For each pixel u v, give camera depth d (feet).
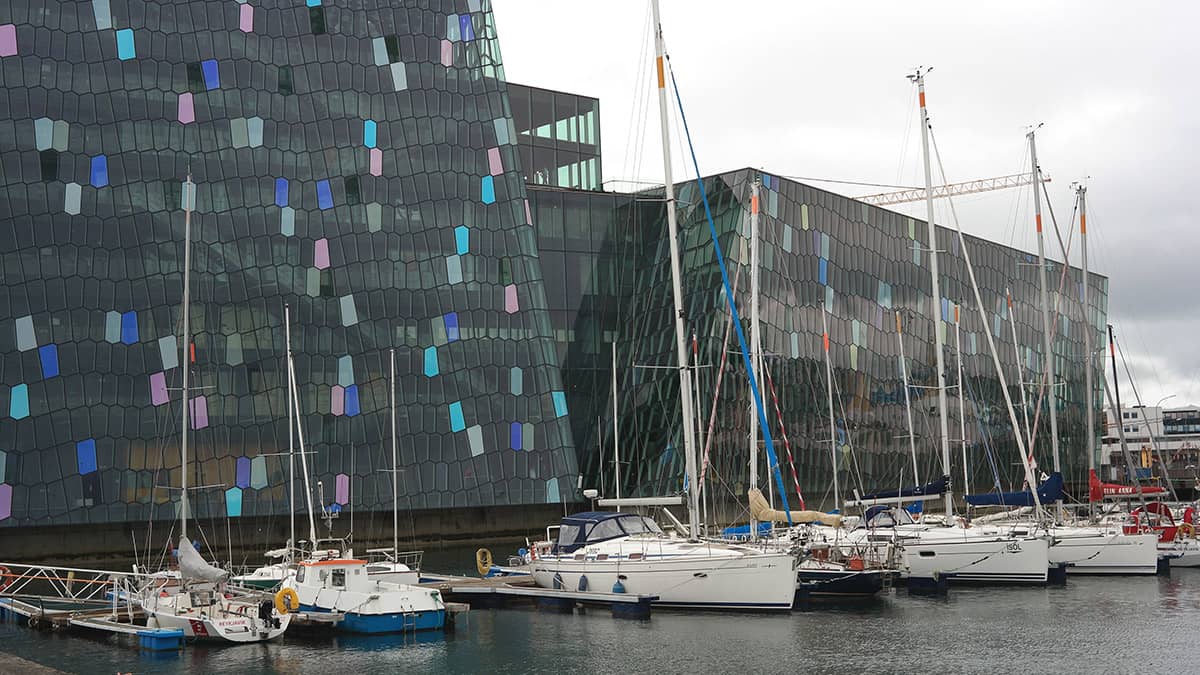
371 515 199.21
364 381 203.00
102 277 182.19
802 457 247.09
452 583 130.31
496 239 221.25
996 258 325.83
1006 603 122.42
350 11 214.07
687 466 125.08
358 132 210.79
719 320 233.96
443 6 224.94
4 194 177.06
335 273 203.82
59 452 174.40
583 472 239.71
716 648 98.48
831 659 93.61
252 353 193.57
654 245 250.78
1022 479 315.58
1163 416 494.18
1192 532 168.25
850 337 267.39
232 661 95.45
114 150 186.70
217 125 196.85
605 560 120.67
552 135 272.92
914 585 133.18
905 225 290.56
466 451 210.18
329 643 102.78
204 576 107.86
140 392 181.98
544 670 91.09
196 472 184.85
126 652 99.66
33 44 183.21
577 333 243.40
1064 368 348.18
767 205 244.22
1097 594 128.67
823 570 124.67
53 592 148.05
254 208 197.98
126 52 190.49
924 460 286.05
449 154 219.61
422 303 211.20
